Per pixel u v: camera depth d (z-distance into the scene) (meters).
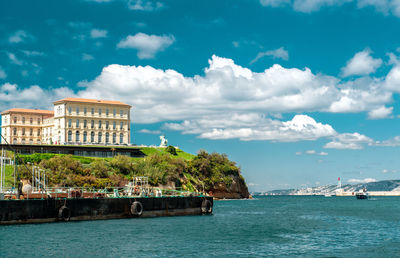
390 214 107.44
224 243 56.53
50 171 125.19
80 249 51.03
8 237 57.75
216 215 99.31
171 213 90.75
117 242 55.84
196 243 56.25
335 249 53.03
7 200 67.94
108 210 80.12
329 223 82.75
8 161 127.69
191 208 95.12
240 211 117.81
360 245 55.88
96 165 142.75
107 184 133.62
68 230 64.81
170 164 170.12
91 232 63.53
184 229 69.50
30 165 125.38
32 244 53.34
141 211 84.19
